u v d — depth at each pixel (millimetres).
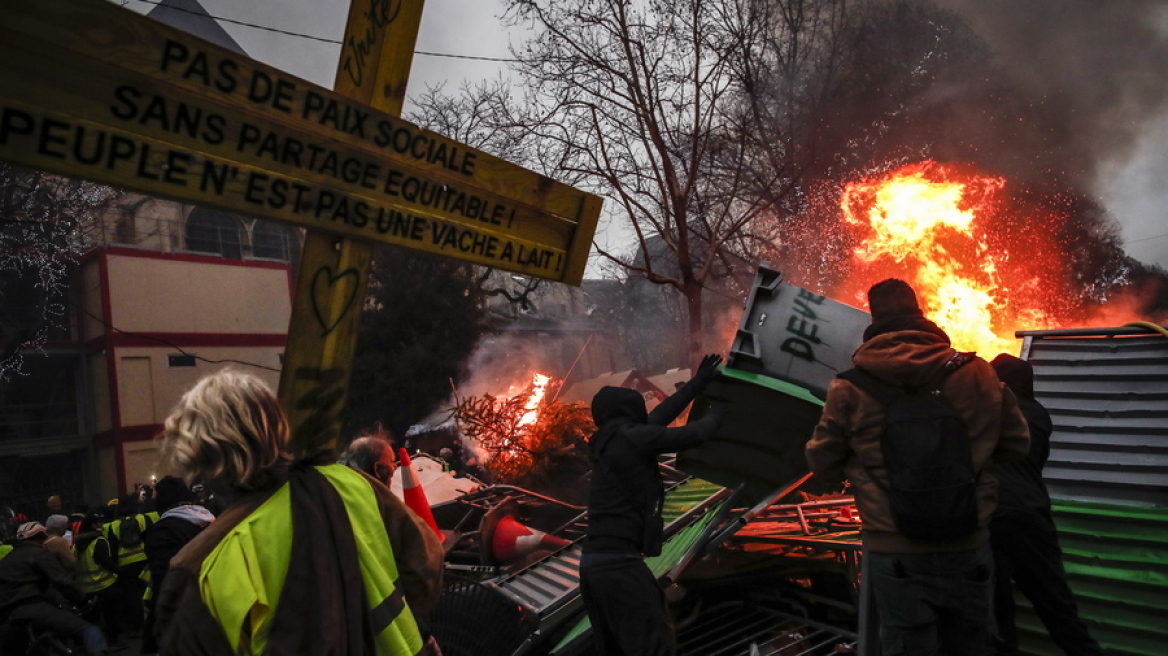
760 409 4039
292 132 2166
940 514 2377
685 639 4844
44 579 6484
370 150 2352
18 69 1688
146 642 5656
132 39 1855
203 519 5875
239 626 1558
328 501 1761
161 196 1917
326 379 2377
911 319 2709
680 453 4410
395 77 2441
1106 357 4402
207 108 1996
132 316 29969
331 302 2350
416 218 2500
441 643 4277
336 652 1610
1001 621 3162
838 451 2674
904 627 2471
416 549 1936
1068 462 4160
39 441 29766
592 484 3344
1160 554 3496
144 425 29781
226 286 32375
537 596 4895
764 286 4133
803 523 4852
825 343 3971
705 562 5035
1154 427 3973
